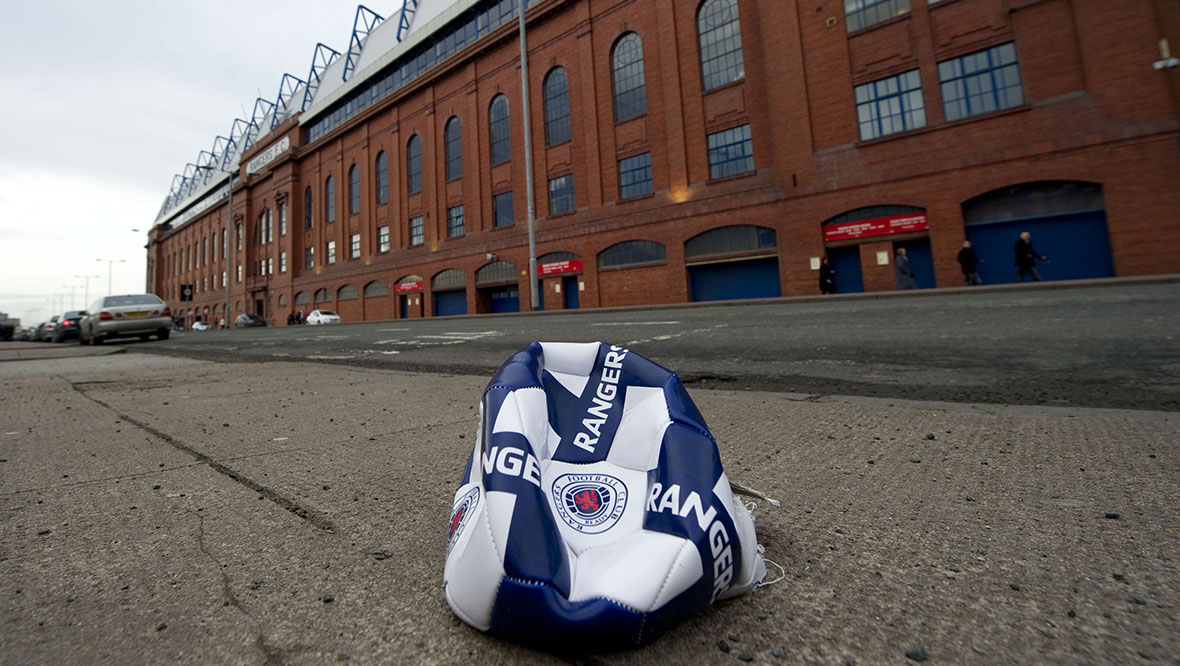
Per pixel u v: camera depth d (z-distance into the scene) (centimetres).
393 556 152
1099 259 1491
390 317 3612
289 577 141
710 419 319
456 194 3222
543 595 100
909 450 241
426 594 131
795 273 1933
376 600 129
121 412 386
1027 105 1553
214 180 6312
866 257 1805
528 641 104
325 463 249
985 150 1609
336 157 4162
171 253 7700
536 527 108
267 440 296
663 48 2311
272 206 4916
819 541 156
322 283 4222
